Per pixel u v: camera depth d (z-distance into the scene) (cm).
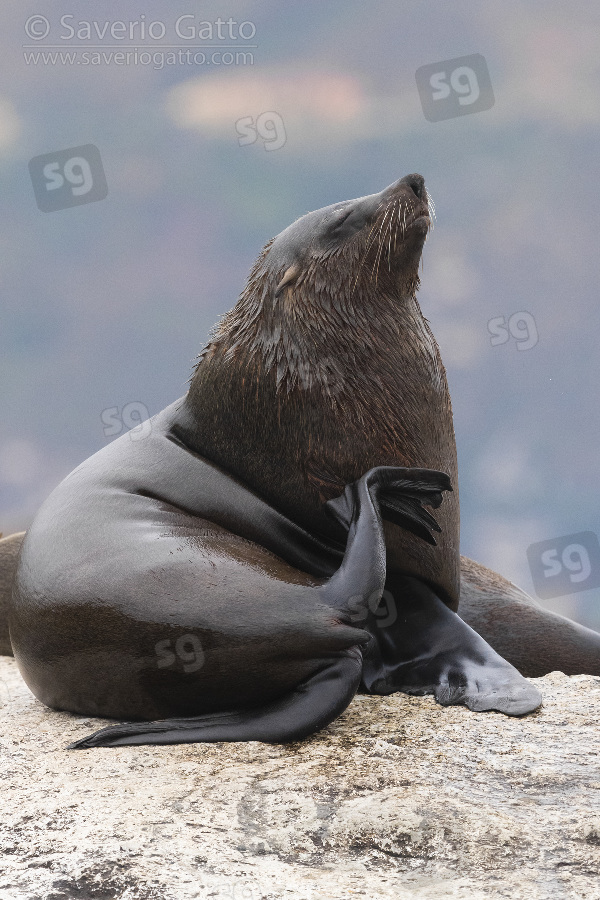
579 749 1997
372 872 1531
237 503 2500
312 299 2486
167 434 2652
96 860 1532
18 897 1424
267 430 2477
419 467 2477
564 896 1418
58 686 2406
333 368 2447
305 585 2225
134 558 2311
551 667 3034
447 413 2633
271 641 2159
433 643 2494
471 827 1627
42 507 2617
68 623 2312
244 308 2588
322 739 2106
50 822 1705
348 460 2442
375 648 2506
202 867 1519
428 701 2325
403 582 2584
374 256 2470
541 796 1770
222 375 2539
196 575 2252
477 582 3294
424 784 1828
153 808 1755
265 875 1500
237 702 2230
